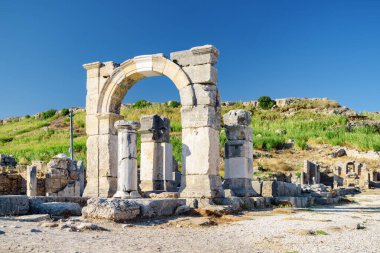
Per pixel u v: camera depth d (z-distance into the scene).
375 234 9.16
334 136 59.09
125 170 14.02
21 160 41.09
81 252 6.07
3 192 24.28
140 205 11.13
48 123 82.75
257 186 19.08
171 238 8.17
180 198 13.73
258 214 13.88
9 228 7.77
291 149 55.62
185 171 14.66
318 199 21.66
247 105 98.81
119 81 16.19
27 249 6.03
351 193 35.50
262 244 7.66
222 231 9.47
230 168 18.03
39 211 10.89
